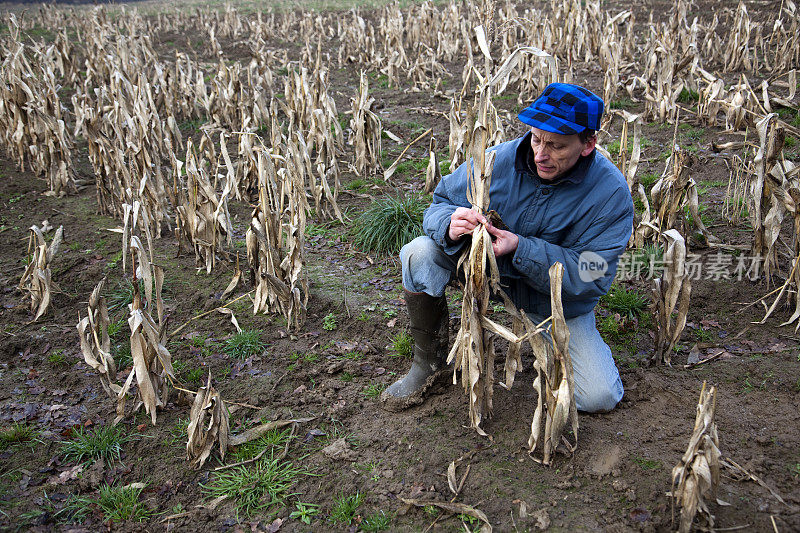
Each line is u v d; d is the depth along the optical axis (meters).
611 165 3.09
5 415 3.51
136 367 3.36
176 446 3.30
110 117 7.13
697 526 2.64
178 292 4.83
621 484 2.88
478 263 2.96
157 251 5.52
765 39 11.57
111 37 15.20
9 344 4.16
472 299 3.02
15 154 7.55
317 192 5.92
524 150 3.04
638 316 4.29
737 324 4.13
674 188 4.68
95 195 6.82
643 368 3.74
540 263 2.98
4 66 7.71
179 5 23.50
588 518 2.74
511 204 3.14
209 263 5.06
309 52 12.38
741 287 4.50
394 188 6.65
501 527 2.72
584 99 2.73
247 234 4.56
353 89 10.94
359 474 3.06
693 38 8.76
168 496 3.00
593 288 3.03
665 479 2.89
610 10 14.70
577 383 3.28
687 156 4.62
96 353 4.04
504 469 3.03
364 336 4.23
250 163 6.32
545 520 2.72
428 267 3.24
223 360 4.00
